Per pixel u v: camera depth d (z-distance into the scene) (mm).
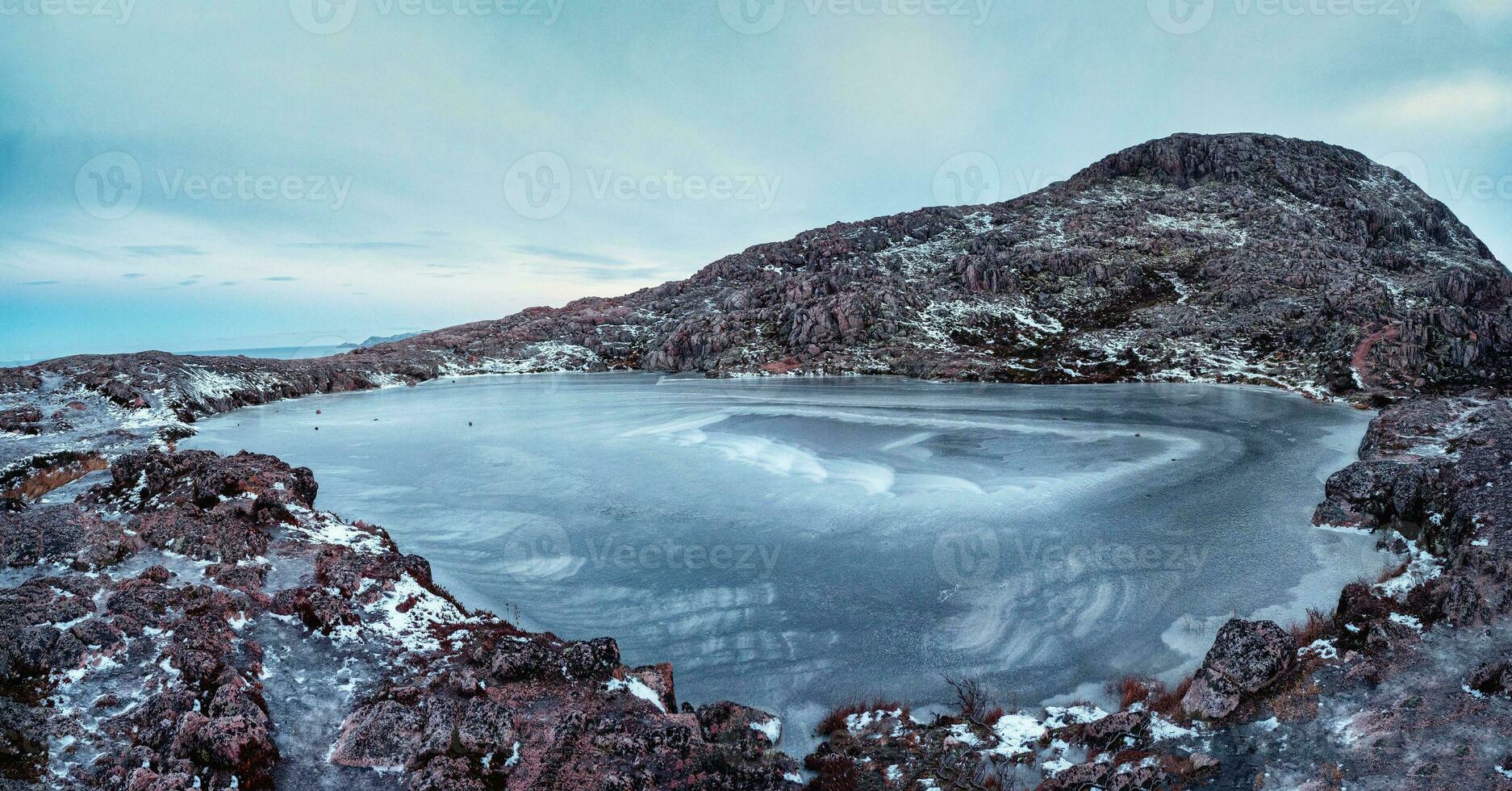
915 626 15117
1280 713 10789
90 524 15250
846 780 10086
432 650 13047
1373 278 67062
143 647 11727
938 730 11500
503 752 10242
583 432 36812
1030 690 12742
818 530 20875
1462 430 25203
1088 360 59281
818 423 37750
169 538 15508
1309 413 38688
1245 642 11781
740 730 11273
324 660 12352
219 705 10305
